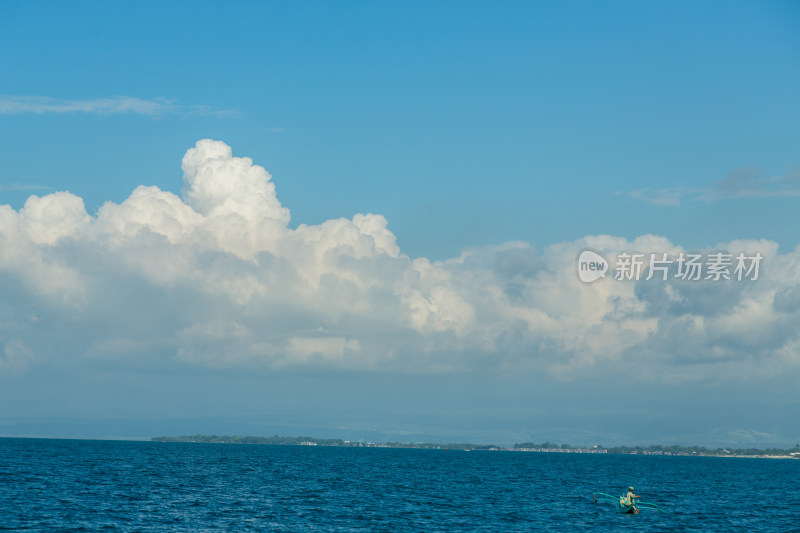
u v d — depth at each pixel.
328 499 86.06
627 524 70.38
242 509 73.50
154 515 66.94
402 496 93.12
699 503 94.81
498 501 89.88
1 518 60.91
